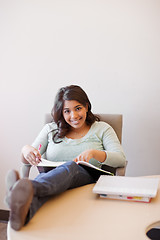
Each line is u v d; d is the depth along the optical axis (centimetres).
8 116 250
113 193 119
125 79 222
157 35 213
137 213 109
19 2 235
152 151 227
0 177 258
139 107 223
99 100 230
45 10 230
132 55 219
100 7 220
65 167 130
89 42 225
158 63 215
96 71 227
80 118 182
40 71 238
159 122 221
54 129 195
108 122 205
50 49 234
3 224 246
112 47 222
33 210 107
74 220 104
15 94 246
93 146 188
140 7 213
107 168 188
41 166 150
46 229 99
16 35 239
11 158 254
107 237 94
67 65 232
